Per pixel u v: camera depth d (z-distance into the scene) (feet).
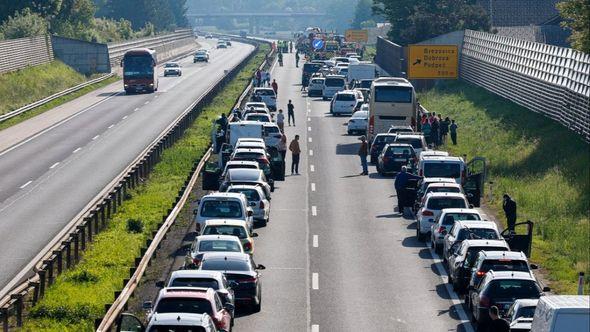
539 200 386.11
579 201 374.63
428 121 579.48
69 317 233.35
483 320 211.82
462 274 250.57
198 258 240.32
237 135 476.13
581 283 232.73
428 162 382.63
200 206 298.15
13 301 233.35
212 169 395.75
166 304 184.24
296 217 364.17
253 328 221.05
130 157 494.18
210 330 170.81
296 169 471.21
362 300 249.96
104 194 389.19
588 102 474.49
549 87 560.61
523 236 292.20
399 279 273.33
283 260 295.48
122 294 226.58
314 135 617.62
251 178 355.15
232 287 228.84
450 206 319.88
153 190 417.49
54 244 290.97
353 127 616.39
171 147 536.01
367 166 490.08
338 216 367.45
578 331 146.41
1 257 294.46
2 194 399.85
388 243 321.73
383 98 547.08
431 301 249.55
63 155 502.79
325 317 232.53
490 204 393.70
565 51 545.03
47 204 377.71
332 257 300.20
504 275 213.25
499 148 525.34
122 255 297.12
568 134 490.90
